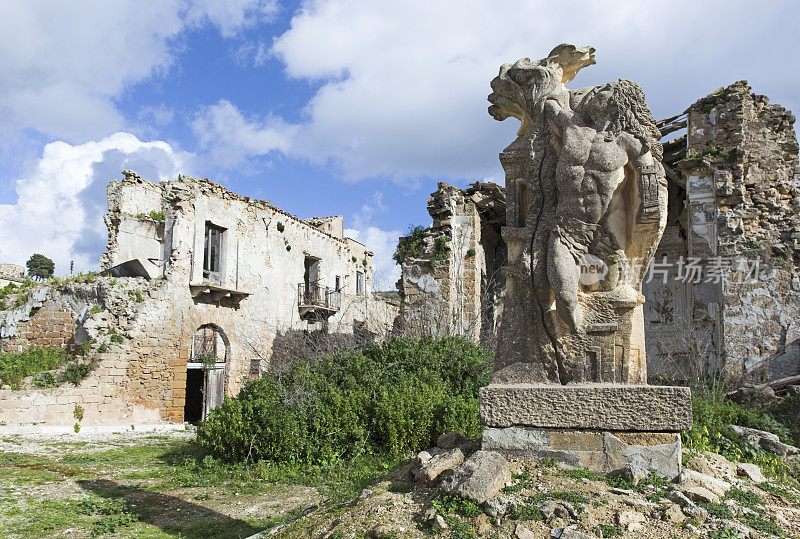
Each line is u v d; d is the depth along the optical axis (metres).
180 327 17.30
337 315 25.97
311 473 7.67
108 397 14.93
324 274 25.50
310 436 8.39
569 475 4.49
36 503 6.71
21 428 12.97
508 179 5.62
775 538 3.71
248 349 20.02
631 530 3.70
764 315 12.63
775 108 13.81
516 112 5.79
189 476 7.95
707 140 13.90
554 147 5.37
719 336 13.05
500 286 18.45
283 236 22.67
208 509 6.38
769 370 12.34
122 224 18.39
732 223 13.27
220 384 18.94
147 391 16.05
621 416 4.66
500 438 4.91
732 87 13.88
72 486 7.63
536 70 5.51
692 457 4.96
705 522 3.80
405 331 13.38
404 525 4.04
